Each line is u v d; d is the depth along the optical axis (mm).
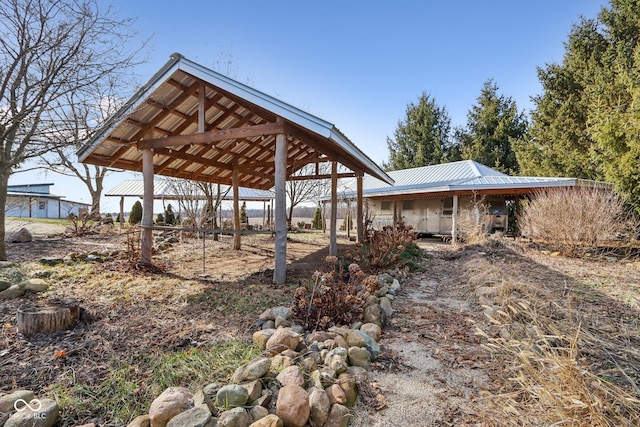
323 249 9172
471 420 1936
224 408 1840
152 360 2510
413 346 2930
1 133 4242
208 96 5715
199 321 3367
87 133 4746
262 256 7820
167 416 1755
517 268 6117
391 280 5141
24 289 4098
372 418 1981
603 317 3422
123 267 5621
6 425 1699
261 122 6984
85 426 1765
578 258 7465
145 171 5848
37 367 2391
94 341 2830
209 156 7926
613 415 1623
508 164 22438
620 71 10352
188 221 10906
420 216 13672
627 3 13727
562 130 15953
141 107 5129
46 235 9789
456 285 5246
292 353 2467
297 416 1837
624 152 9227
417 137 25484
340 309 3281
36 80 4312
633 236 7910
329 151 6859
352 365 2467
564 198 8078
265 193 19078
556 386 1652
